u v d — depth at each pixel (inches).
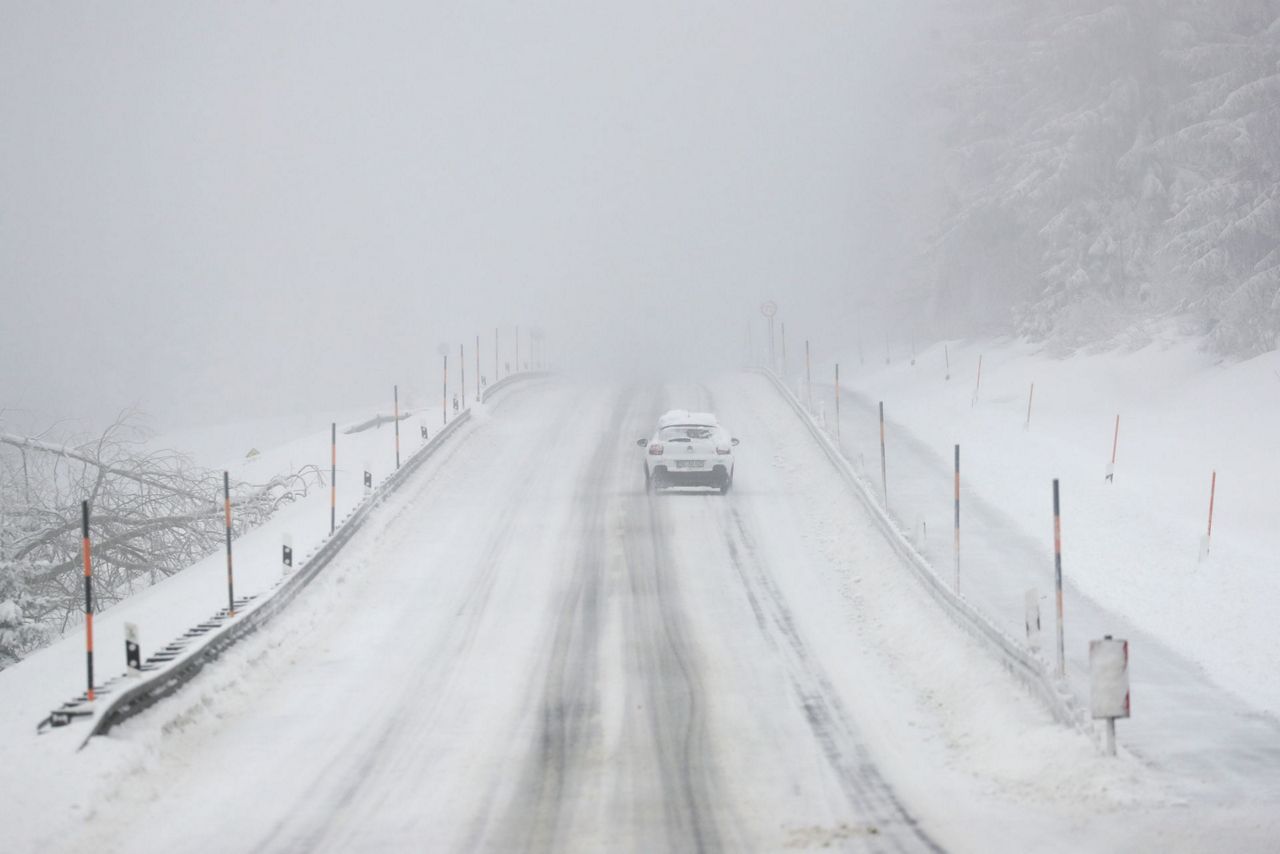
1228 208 4879.4
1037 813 1230.9
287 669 1924.2
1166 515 2822.3
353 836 1208.8
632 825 1222.3
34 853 1168.2
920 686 1764.3
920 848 1134.4
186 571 2701.8
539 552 2780.5
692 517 3134.8
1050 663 1731.1
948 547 2652.6
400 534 2984.7
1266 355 4463.6
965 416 4704.7
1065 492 3152.1
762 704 1689.2
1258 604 2113.7
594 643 2053.4
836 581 2481.5
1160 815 1208.8
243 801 1331.2
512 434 4638.3
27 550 3009.4
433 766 1444.4
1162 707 1626.5
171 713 1563.7
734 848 1148.5
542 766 1434.5
